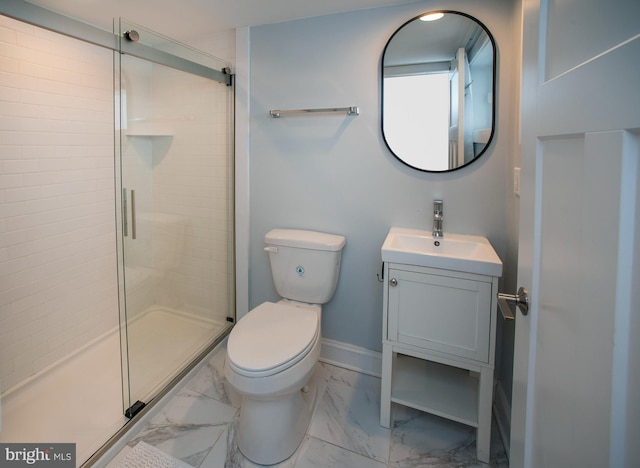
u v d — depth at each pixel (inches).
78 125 78.0
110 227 87.7
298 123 77.5
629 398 17.8
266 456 55.8
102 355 82.7
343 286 79.4
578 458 22.2
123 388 64.3
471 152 65.7
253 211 84.9
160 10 70.2
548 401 27.4
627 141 17.9
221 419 65.1
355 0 65.6
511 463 36.3
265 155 81.5
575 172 23.3
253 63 79.3
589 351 21.1
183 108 78.0
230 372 53.5
